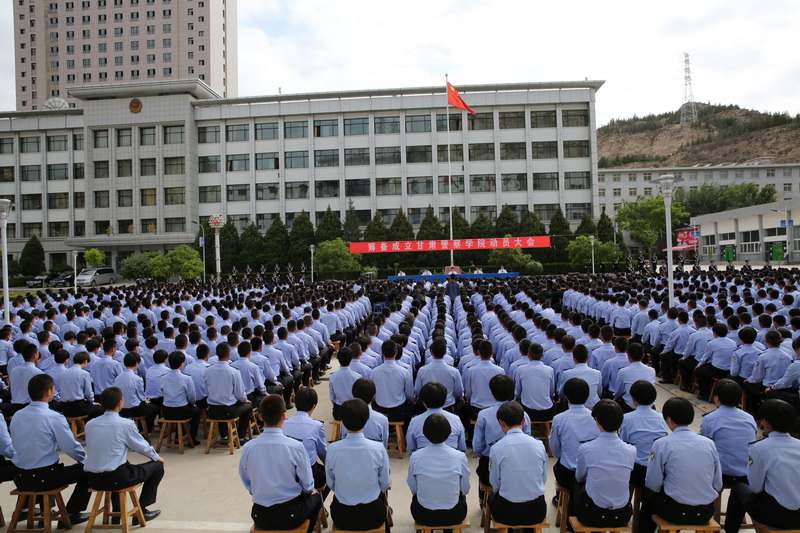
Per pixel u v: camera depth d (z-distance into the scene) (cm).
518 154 4681
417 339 965
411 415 675
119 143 4875
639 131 18225
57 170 5050
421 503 391
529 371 629
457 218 4459
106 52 6950
